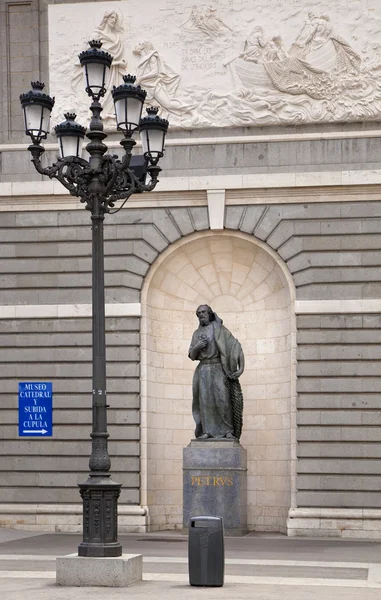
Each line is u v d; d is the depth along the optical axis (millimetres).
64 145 26000
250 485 39219
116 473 37844
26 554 30062
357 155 37688
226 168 38250
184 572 26125
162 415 39438
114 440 37969
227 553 30812
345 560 28984
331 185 37531
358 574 25891
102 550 23672
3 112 39688
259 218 38062
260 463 39219
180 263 39406
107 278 38625
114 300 38469
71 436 38219
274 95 38312
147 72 38969
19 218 39250
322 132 38062
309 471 36906
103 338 24516
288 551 31469
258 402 39500
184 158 38469
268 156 38125
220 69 38719
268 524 38844
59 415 38406
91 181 24844
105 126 39375
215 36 38812
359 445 36812
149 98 38938
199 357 37562
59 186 38906
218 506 36250
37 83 25766
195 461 36531
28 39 39938
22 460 38406
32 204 39156
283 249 37906
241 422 37375
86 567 23469
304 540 35375
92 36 39344
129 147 24703
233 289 39969
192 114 38688
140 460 37938
